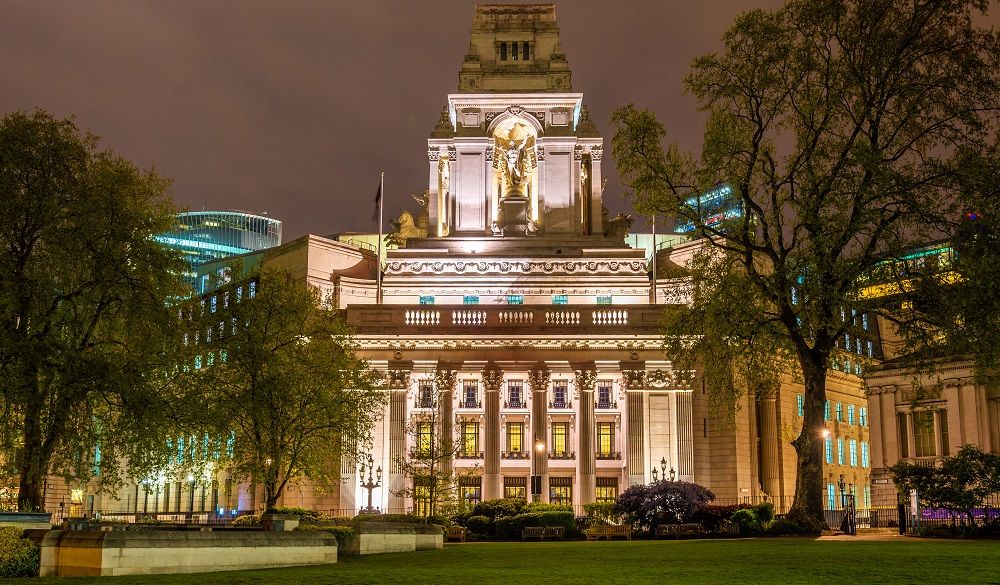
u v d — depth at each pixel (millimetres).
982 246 40562
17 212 42656
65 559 25375
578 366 77375
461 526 57531
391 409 76562
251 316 53906
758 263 50719
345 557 34125
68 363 41031
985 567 24250
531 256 89438
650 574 23312
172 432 46969
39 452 40844
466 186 95188
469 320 78375
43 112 44375
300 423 54938
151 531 26797
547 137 95375
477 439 78250
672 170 46375
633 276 88438
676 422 76062
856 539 41219
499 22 99688
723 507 57156
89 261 43750
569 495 77375
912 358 43562
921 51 42344
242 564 27750
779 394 80812
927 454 69250
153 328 45438
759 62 44062
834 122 43219
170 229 48562
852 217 40969
